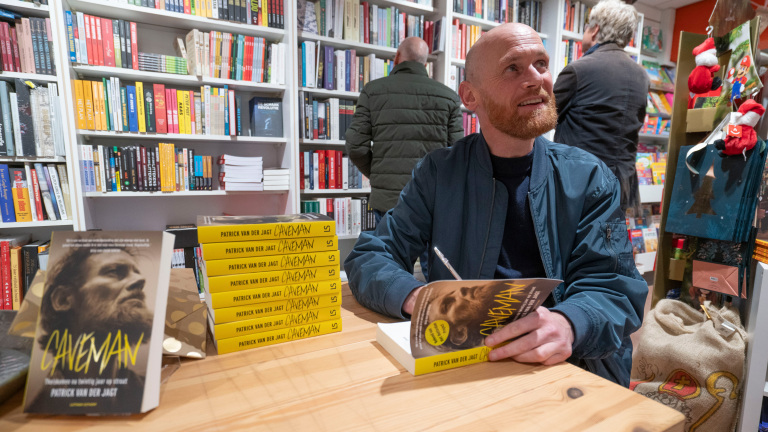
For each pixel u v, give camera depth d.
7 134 1.96
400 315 0.73
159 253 0.50
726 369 1.33
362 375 0.56
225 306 0.60
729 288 1.47
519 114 0.80
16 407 0.46
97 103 2.13
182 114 2.33
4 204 2.00
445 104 2.24
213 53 2.37
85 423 0.43
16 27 1.93
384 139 2.21
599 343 0.69
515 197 0.92
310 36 2.58
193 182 2.43
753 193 1.37
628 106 1.93
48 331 0.46
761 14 1.40
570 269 0.88
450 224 0.95
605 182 0.89
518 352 0.61
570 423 0.46
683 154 1.60
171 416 0.45
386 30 2.85
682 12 4.33
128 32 2.17
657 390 1.43
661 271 1.72
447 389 0.53
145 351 0.47
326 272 0.68
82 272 0.49
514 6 3.28
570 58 3.55
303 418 0.45
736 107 1.45
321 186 2.74
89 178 2.16
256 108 2.54
